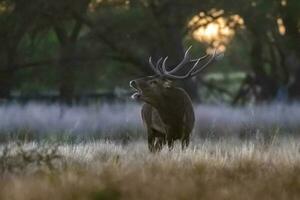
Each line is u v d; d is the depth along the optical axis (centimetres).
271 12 5053
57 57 5006
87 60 5025
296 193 1361
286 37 5231
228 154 1817
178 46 5003
